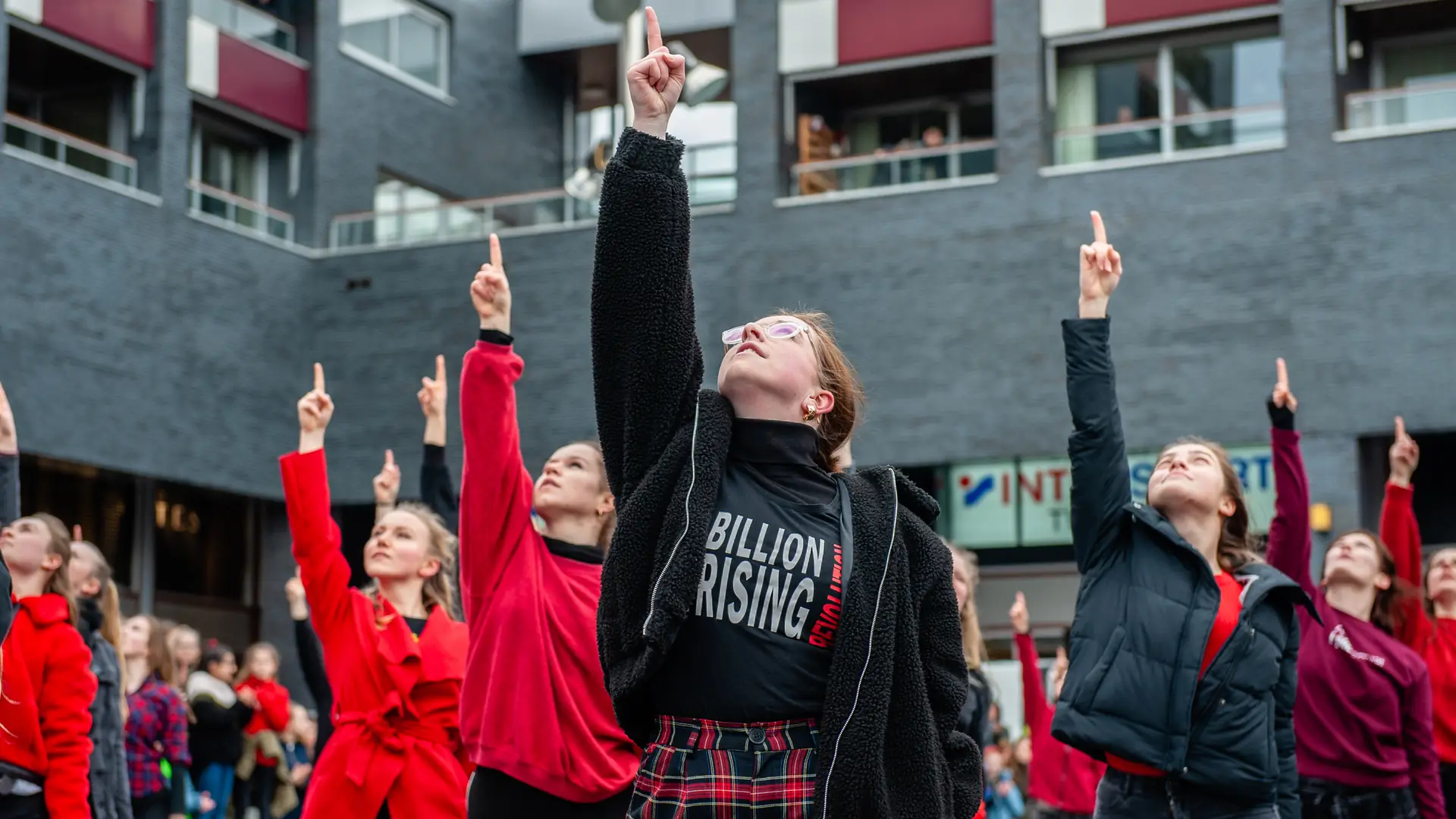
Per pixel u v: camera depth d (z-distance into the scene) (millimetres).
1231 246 19391
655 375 3744
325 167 23562
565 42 26562
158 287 21109
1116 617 5684
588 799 5422
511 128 26719
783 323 3873
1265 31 20438
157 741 10430
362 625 6414
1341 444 18719
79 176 20234
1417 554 8336
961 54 21406
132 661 10586
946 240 20562
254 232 22500
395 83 24844
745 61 21953
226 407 21891
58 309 19844
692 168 21812
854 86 22641
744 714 3523
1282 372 6852
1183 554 5688
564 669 5484
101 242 20438
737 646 3537
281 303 22781
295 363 22938
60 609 6496
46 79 21844
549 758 5352
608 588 3625
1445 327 18484
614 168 3766
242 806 14164
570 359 21984
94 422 20172
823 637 3566
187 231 21562
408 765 6324
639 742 3730
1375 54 20484
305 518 6387
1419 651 8953
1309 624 7547
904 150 21719
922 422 20375
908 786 3574
